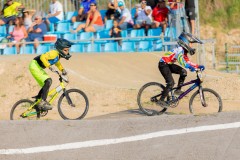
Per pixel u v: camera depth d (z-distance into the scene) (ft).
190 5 169.78
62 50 98.58
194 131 73.87
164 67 97.91
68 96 99.60
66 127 79.00
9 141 74.49
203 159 64.90
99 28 171.83
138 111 104.83
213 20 215.31
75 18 177.37
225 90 128.26
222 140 70.08
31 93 130.62
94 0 177.88
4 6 181.37
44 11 189.26
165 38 166.30
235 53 205.87
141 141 71.87
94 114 114.42
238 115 79.46
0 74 138.31
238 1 220.02
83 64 144.77
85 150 70.33
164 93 97.71
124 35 168.96
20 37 171.83
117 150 69.62
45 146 72.23
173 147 69.10
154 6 172.04
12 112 101.35
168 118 80.28
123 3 171.42
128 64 149.18
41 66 99.81
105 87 130.21
